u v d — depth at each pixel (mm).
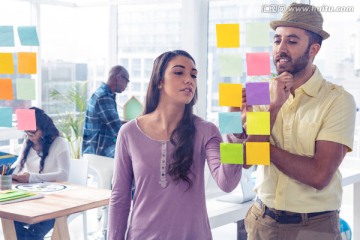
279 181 1620
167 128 1641
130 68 4965
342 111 1548
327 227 1595
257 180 1730
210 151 1618
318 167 1525
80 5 5344
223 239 2504
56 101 5125
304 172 1531
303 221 1594
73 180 3234
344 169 2453
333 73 2350
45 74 5105
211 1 4219
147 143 1628
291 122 1599
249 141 1549
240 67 1554
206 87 4281
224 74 1565
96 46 5293
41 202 2500
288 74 1538
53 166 3080
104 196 2631
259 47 1635
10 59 1844
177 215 1584
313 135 1558
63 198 2582
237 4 3904
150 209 1602
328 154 1526
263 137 1544
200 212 1619
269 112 1540
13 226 2746
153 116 1672
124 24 5043
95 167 3865
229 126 1548
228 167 1539
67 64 5305
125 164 1680
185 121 1629
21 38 1809
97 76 5289
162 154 1604
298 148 1587
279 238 1625
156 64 1685
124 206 1699
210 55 4309
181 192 1587
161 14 4703
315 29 1558
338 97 1563
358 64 2295
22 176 2939
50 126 3098
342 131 1538
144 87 4855
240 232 2439
